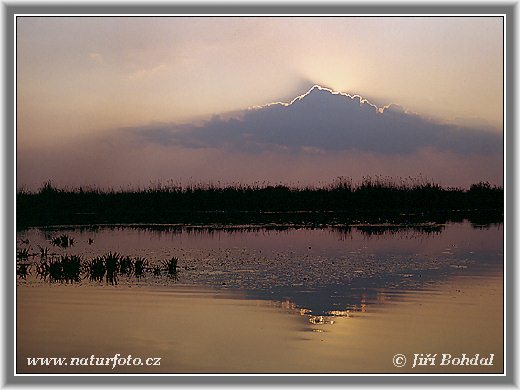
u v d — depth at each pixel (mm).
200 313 13688
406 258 20922
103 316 13516
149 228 32875
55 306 14344
